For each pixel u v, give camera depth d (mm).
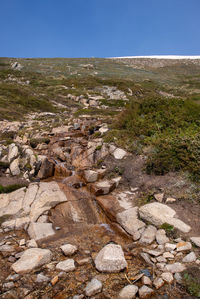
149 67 81688
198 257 3842
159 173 7270
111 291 3281
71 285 3428
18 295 3242
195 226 4730
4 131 15312
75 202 6504
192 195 5785
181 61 92312
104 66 72625
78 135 13328
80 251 4406
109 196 6762
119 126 11703
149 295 3146
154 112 10875
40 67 62812
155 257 4031
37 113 25562
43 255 4035
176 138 8117
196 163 6676
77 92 37688
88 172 7844
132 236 4844
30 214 5809
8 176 8844
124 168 8125
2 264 3969
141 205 6012
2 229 5262
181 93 40656
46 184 7504
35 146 11711
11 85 37219
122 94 37031
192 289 3172
